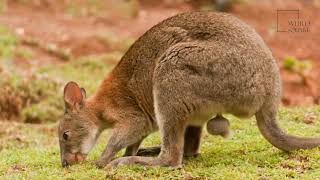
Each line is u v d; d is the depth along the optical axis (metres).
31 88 25.94
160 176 14.46
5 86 25.59
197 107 14.74
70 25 38.78
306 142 15.11
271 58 14.91
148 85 15.88
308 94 29.64
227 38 14.72
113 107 16.30
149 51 15.85
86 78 28.56
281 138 15.12
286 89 29.80
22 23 38.09
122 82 16.34
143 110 16.20
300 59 33.25
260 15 39.72
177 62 14.77
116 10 42.34
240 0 41.31
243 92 14.53
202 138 18.33
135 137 16.17
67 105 16.33
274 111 15.11
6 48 32.28
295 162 14.74
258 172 14.30
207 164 15.41
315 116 19.70
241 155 15.91
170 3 43.41
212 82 14.55
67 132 16.25
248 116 15.00
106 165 15.73
